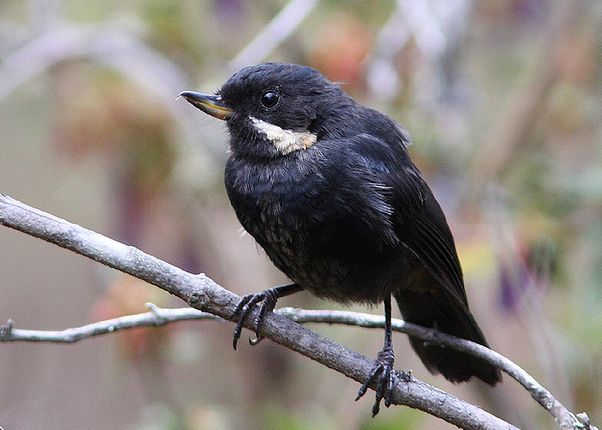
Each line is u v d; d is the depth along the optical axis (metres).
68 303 15.02
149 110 13.04
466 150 12.90
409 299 10.20
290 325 9.02
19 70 13.26
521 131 12.78
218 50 13.77
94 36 13.45
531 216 12.22
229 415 12.84
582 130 13.48
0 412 13.12
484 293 12.89
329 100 9.75
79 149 13.28
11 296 14.98
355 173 9.34
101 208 14.63
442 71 12.74
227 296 8.91
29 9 14.14
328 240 9.33
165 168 13.20
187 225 13.39
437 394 8.77
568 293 12.42
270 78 9.66
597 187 12.13
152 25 13.62
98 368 14.05
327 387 13.30
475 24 14.20
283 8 13.84
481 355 9.41
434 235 9.87
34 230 8.51
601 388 12.05
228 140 9.91
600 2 13.64
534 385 8.94
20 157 15.30
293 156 9.49
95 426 13.79
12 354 13.64
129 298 11.25
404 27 12.69
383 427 11.33
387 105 12.60
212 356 13.34
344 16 12.98
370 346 12.91
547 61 13.19
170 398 12.15
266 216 9.43
